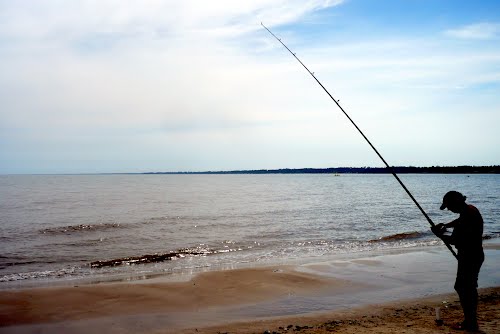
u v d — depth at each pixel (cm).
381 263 1158
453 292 836
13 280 1041
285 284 920
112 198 4650
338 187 8025
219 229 2069
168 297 821
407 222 2323
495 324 560
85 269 1181
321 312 716
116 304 775
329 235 1862
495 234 1794
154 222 2348
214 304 777
